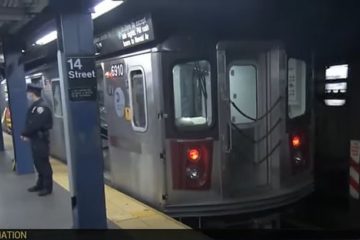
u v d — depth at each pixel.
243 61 5.39
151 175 5.23
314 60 5.88
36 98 6.22
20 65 7.93
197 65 5.00
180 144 4.97
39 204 5.79
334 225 5.68
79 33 4.28
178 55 4.92
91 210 4.47
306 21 5.50
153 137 5.09
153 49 4.93
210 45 4.99
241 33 5.13
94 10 4.32
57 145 9.69
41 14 6.13
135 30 5.20
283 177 5.55
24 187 6.85
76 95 4.32
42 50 9.84
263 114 5.52
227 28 5.07
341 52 5.46
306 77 5.74
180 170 4.99
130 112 5.69
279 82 5.41
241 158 5.45
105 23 6.05
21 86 7.95
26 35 7.56
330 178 5.95
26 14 5.71
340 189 5.79
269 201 5.27
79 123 4.36
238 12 5.10
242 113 5.32
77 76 4.31
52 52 9.22
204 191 5.05
